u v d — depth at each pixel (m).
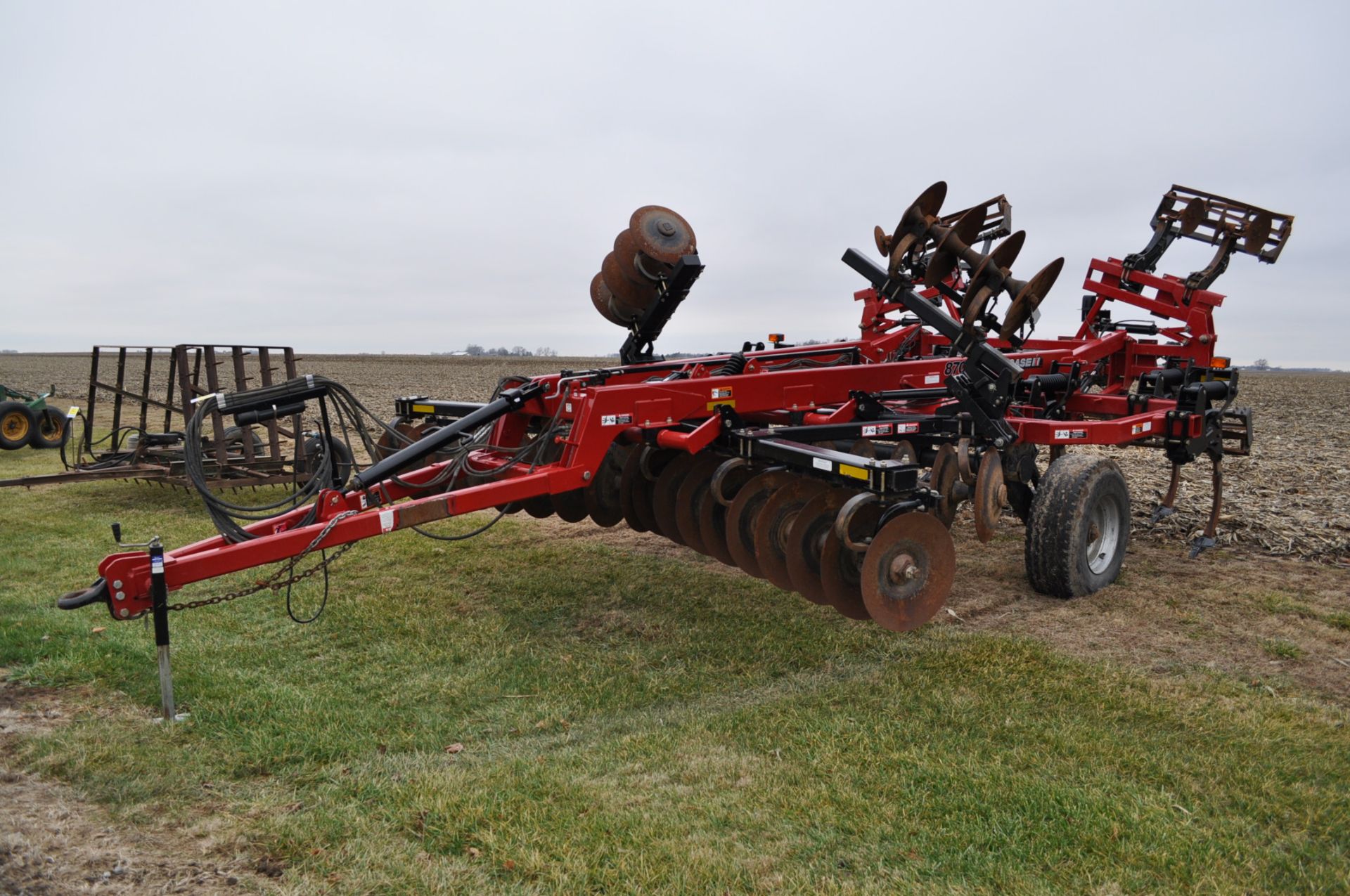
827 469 4.74
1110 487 6.21
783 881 2.89
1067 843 3.11
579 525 8.70
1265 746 3.89
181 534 8.14
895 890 2.86
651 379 6.35
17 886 2.78
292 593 6.22
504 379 6.39
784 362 7.66
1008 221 7.34
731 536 5.38
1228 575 6.77
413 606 5.94
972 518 9.00
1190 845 3.10
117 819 3.26
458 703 4.39
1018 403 6.99
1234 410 7.70
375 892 2.83
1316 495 9.85
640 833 3.17
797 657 5.00
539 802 3.40
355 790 3.51
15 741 3.85
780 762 3.73
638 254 6.78
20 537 7.94
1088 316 8.84
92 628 5.32
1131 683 4.59
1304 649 5.18
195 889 2.83
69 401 26.97
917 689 4.51
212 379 9.30
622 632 5.46
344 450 10.09
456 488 6.39
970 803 3.37
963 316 5.70
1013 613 5.84
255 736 3.92
